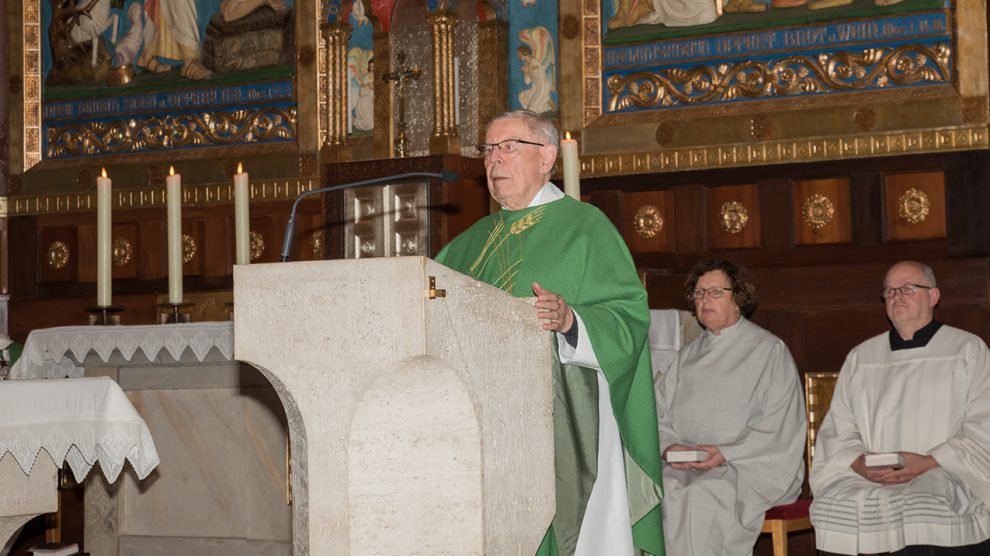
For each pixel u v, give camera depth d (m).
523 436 2.72
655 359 5.82
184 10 8.20
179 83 8.21
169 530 5.88
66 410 4.23
